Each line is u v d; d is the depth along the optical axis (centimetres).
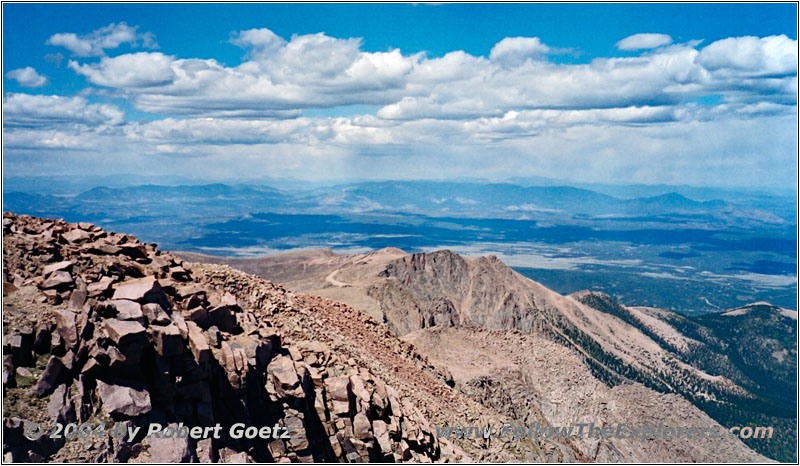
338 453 3816
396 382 5491
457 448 4844
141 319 3291
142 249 4438
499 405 7731
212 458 3158
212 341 3625
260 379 3728
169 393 3219
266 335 4059
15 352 2991
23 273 3494
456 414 5816
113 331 3156
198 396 3303
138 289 3519
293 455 3547
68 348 3106
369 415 4144
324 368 4338
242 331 4038
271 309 5400
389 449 3997
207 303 4031
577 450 7475
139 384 3169
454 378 7788
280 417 3650
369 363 5575
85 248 4044
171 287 3931
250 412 3566
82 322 3194
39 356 3073
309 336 5309
